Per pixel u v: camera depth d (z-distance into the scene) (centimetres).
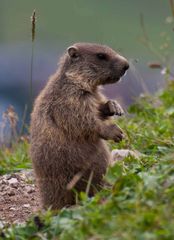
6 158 1485
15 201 1258
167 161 1027
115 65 1212
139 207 888
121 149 1316
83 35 3775
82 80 1191
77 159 1142
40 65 3139
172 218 861
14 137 1584
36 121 1162
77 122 1146
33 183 1330
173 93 1570
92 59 1210
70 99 1159
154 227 850
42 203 1162
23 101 2672
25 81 2923
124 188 962
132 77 2227
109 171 1021
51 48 3509
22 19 4066
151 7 4091
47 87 1188
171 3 1702
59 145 1138
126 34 3600
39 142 1148
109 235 853
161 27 3581
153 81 2502
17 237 964
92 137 1152
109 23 3884
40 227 972
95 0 4219
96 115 1159
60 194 1144
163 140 1298
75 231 887
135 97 1678
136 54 3123
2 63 3169
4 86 2861
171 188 927
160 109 1512
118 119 1483
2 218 1170
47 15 4119
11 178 1357
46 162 1141
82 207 948
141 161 1170
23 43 3650
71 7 4166
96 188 1148
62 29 3884
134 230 852
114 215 902
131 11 4025
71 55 1209
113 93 2200
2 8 4269
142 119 1486
